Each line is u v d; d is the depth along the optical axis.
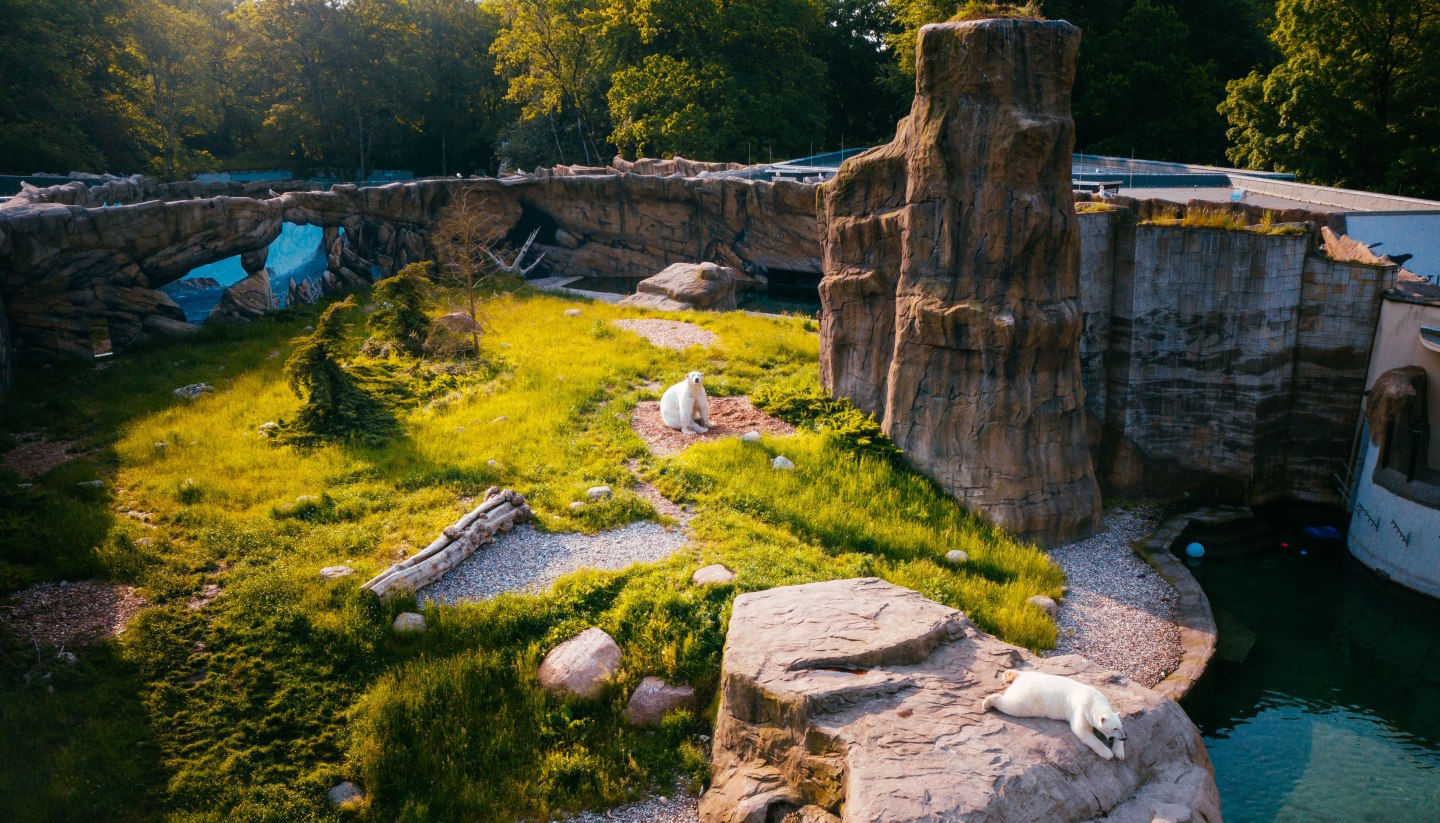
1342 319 19.45
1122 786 8.54
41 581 13.09
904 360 18.61
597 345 26.39
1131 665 13.71
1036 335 17.19
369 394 20.09
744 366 24.73
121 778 9.79
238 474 16.91
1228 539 18.92
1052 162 17.22
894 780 8.16
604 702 11.46
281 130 64.94
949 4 49.91
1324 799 11.73
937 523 16.84
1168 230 19.52
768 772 9.47
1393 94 37.62
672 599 12.70
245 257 31.06
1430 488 16.55
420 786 10.16
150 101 58.78
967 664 10.30
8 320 24.19
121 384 22.41
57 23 49.31
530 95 65.88
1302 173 39.62
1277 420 20.25
